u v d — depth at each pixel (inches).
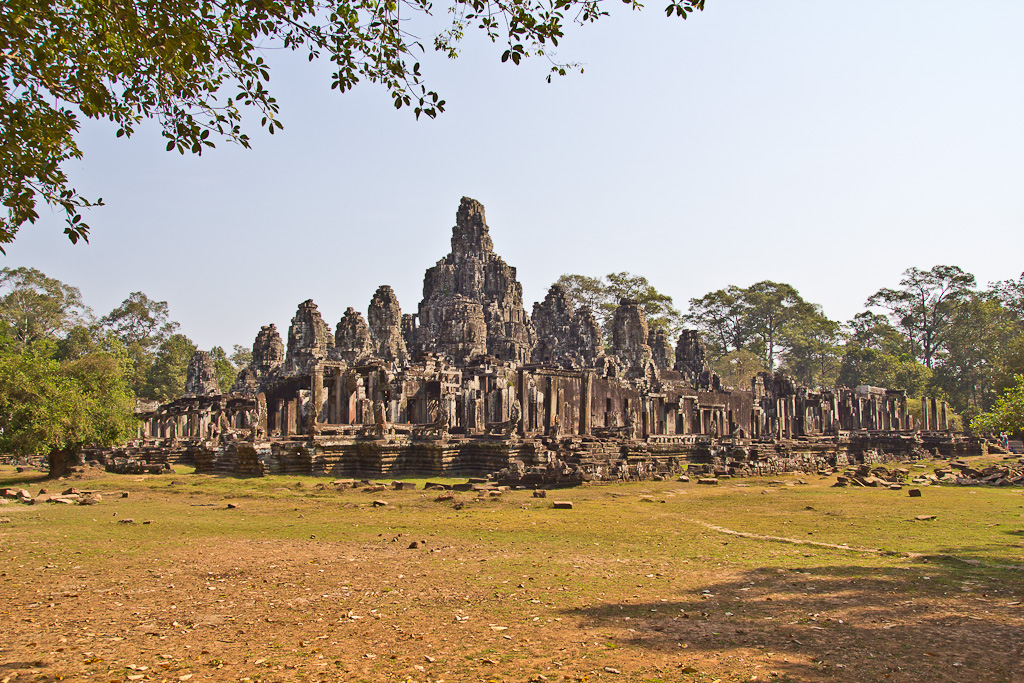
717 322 4426.7
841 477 1252.5
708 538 671.8
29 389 1279.5
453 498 981.8
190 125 436.8
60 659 338.0
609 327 3895.2
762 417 2664.9
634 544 639.8
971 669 307.1
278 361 3024.1
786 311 4286.4
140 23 385.7
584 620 397.7
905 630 367.9
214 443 1518.2
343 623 397.7
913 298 4242.1
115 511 878.4
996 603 420.2
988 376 2955.2
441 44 466.3
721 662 322.3
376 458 1360.7
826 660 322.0
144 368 3622.0
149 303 3973.9
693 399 2335.1
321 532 714.8
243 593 467.5
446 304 2755.9
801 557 576.4
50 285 3405.5
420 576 512.1
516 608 423.5
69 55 400.8
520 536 684.7
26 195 397.1
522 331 3093.0
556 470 1184.8
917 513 837.8
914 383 3737.7
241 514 855.1
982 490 1117.1
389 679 307.1
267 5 393.4
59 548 626.8
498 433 1555.1
